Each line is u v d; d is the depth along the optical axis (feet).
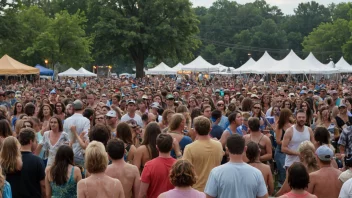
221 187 16.87
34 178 21.61
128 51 207.00
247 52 408.05
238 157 17.08
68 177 19.63
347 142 28.76
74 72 175.73
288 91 78.54
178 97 55.88
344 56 304.50
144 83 126.93
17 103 40.70
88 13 233.35
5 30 160.04
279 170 31.55
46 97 54.80
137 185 19.72
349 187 17.72
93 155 17.26
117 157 19.56
